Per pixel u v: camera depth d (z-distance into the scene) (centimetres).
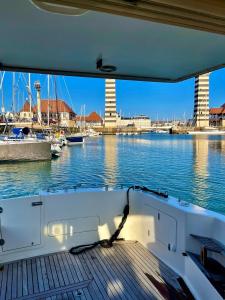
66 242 281
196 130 7200
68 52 209
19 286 216
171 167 1731
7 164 1769
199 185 1217
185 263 223
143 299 199
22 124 2612
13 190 1141
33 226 266
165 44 190
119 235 302
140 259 259
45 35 173
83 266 246
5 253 254
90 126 7538
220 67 250
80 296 203
